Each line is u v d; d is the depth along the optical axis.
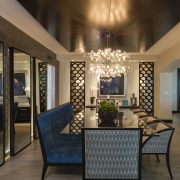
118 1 3.75
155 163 4.61
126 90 10.05
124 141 3.26
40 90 7.12
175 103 14.31
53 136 4.14
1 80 4.52
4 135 4.57
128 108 8.23
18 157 4.93
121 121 4.38
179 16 4.54
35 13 4.39
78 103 10.20
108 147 3.29
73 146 4.02
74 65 10.21
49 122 4.01
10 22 4.90
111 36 6.22
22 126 5.52
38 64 6.96
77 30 5.64
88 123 4.10
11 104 4.98
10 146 5.00
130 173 3.33
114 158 3.31
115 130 3.24
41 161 4.66
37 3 3.87
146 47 7.95
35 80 6.45
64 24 5.11
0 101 4.52
